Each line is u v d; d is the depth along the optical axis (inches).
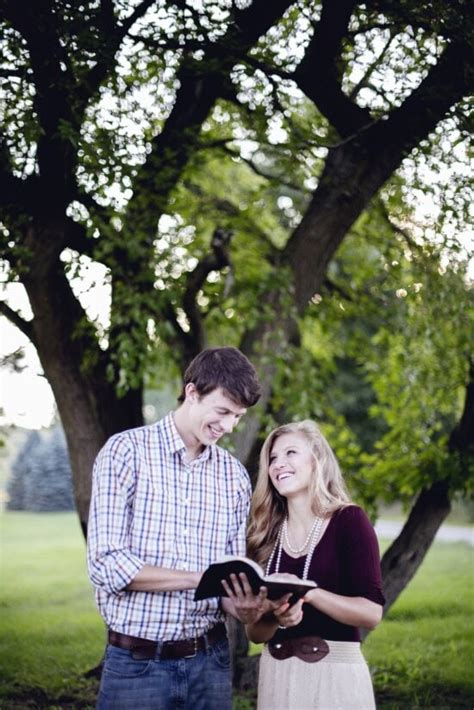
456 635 287.9
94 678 239.9
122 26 183.9
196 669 112.0
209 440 112.8
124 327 214.7
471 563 455.8
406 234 267.3
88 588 398.0
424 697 227.0
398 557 230.2
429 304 252.2
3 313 224.2
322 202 225.3
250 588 104.0
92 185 194.9
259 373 221.1
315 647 116.4
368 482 249.6
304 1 196.2
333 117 212.2
